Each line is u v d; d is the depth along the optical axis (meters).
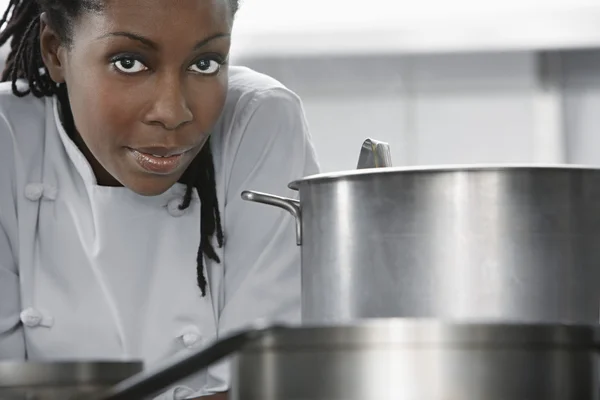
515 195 1.01
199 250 1.51
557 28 4.09
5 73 1.63
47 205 1.54
